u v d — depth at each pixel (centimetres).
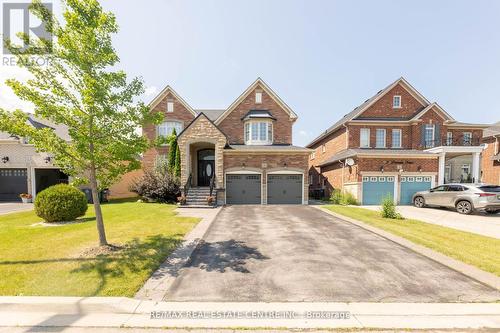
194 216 1238
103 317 385
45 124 2252
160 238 790
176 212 1376
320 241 787
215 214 1308
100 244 688
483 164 2516
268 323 367
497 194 1318
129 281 488
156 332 350
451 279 511
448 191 1521
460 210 1429
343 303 421
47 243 729
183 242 766
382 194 1938
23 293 441
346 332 351
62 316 388
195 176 2167
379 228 957
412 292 459
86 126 648
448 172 2377
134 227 956
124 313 394
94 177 687
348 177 2084
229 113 2297
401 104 2358
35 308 405
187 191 1788
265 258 633
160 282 495
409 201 1944
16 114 594
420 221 1126
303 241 787
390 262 605
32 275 509
